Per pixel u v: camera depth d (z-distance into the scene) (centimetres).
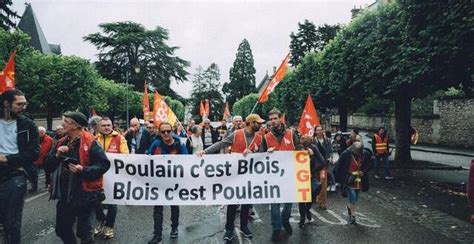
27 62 2503
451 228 799
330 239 714
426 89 1582
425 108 3659
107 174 661
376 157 1532
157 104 1162
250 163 679
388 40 1548
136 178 665
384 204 1042
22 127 478
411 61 1352
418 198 1128
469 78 1349
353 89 1917
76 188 495
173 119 1207
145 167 666
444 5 1118
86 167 490
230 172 677
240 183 677
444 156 2528
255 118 719
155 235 655
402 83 1459
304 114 1076
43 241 696
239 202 673
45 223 828
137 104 4722
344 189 841
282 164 681
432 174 1636
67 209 495
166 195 667
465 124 3003
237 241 701
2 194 462
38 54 2641
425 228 798
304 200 678
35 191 1234
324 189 976
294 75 3134
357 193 839
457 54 1131
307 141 809
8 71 1097
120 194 661
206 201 670
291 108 3262
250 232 713
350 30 1930
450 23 1104
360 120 4400
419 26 1230
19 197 470
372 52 1623
